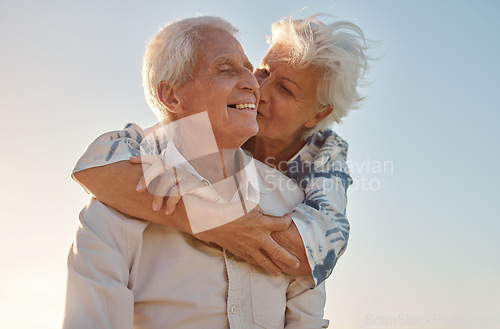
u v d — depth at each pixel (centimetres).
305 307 203
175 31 186
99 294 167
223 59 183
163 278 178
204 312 178
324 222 195
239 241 178
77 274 167
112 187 173
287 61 220
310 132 236
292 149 236
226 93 182
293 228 187
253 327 185
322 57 216
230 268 184
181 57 183
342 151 239
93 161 174
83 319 164
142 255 180
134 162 175
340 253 200
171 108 187
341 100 226
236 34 196
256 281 188
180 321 177
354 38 225
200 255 182
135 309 179
